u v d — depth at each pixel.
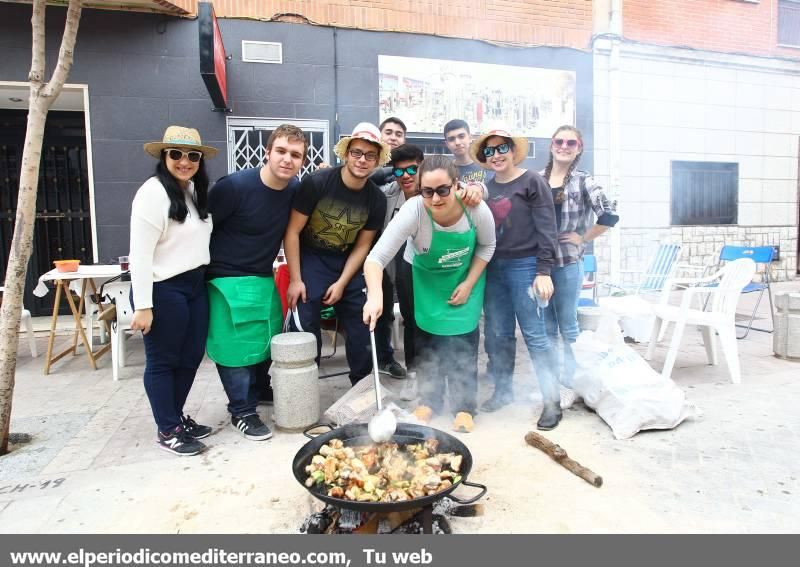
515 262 2.97
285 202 2.85
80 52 5.07
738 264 3.61
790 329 4.15
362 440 2.22
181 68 5.32
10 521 2.07
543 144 6.57
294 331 3.13
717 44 7.42
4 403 2.69
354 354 3.30
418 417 2.95
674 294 7.11
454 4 6.08
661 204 7.41
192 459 2.61
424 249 2.78
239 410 2.92
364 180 2.92
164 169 2.48
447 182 2.44
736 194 7.92
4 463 2.59
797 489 2.21
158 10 5.18
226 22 5.43
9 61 4.93
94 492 2.29
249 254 2.83
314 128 5.76
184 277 2.60
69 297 4.20
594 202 3.15
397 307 4.62
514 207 2.93
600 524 1.98
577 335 3.30
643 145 7.20
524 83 6.39
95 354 4.38
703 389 3.49
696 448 2.62
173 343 2.59
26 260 2.72
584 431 2.86
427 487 1.79
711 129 7.59
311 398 2.94
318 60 5.70
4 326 2.69
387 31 5.88
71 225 6.07
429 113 6.08
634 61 6.97
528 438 2.67
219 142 5.50
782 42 7.87
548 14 6.45
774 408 3.13
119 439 2.88
